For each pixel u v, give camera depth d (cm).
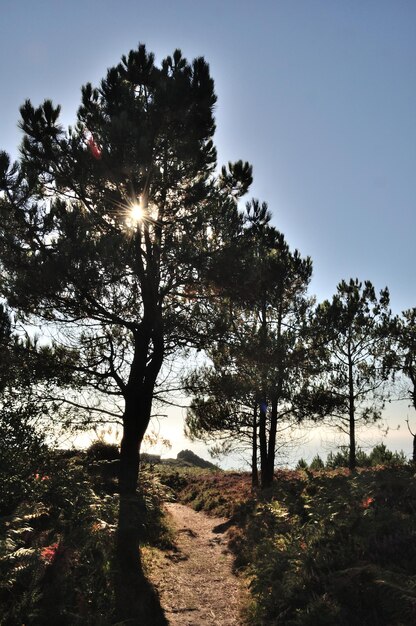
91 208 1422
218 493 2280
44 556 797
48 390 1373
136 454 1402
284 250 1991
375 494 1067
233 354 1496
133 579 938
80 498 1104
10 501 1009
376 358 2438
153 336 1427
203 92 1445
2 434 1077
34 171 1393
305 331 1959
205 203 1491
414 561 739
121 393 1428
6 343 1297
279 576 875
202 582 1032
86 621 706
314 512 1111
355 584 696
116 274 1217
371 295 2492
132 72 1480
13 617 659
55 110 1406
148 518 1339
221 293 1438
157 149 1436
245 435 2144
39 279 1202
